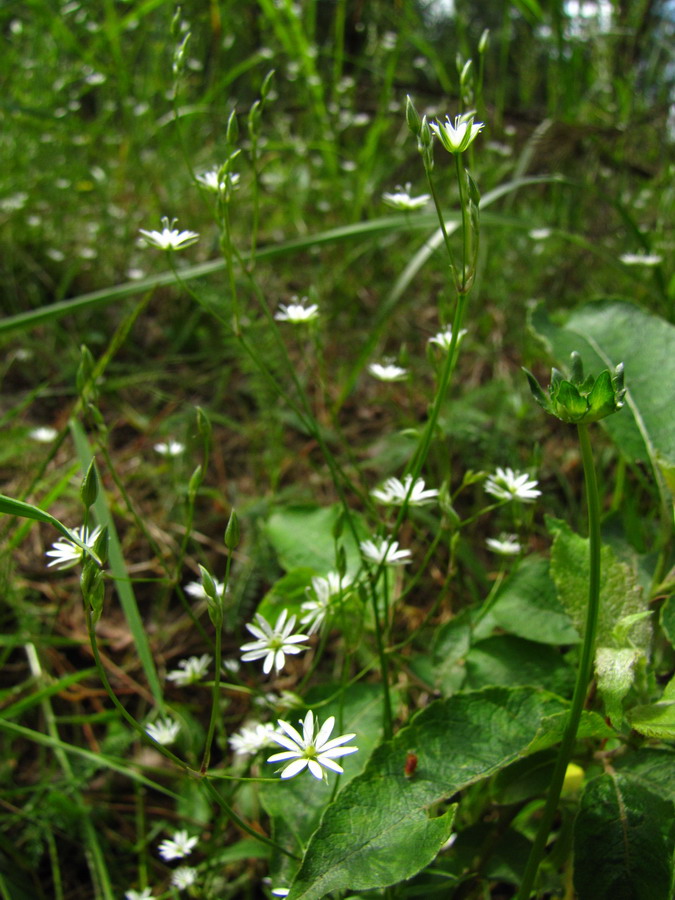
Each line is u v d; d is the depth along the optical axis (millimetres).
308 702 168
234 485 279
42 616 237
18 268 359
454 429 256
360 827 121
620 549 189
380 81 486
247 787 191
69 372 314
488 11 548
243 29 501
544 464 260
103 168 427
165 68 475
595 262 361
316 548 194
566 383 98
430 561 241
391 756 130
